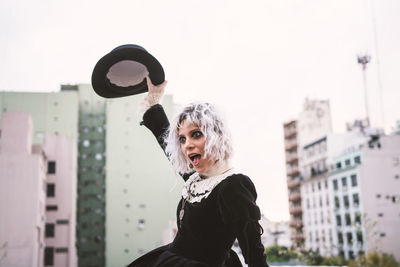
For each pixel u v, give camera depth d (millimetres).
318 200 72625
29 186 42562
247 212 1491
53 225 54719
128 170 68938
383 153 62281
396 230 60094
